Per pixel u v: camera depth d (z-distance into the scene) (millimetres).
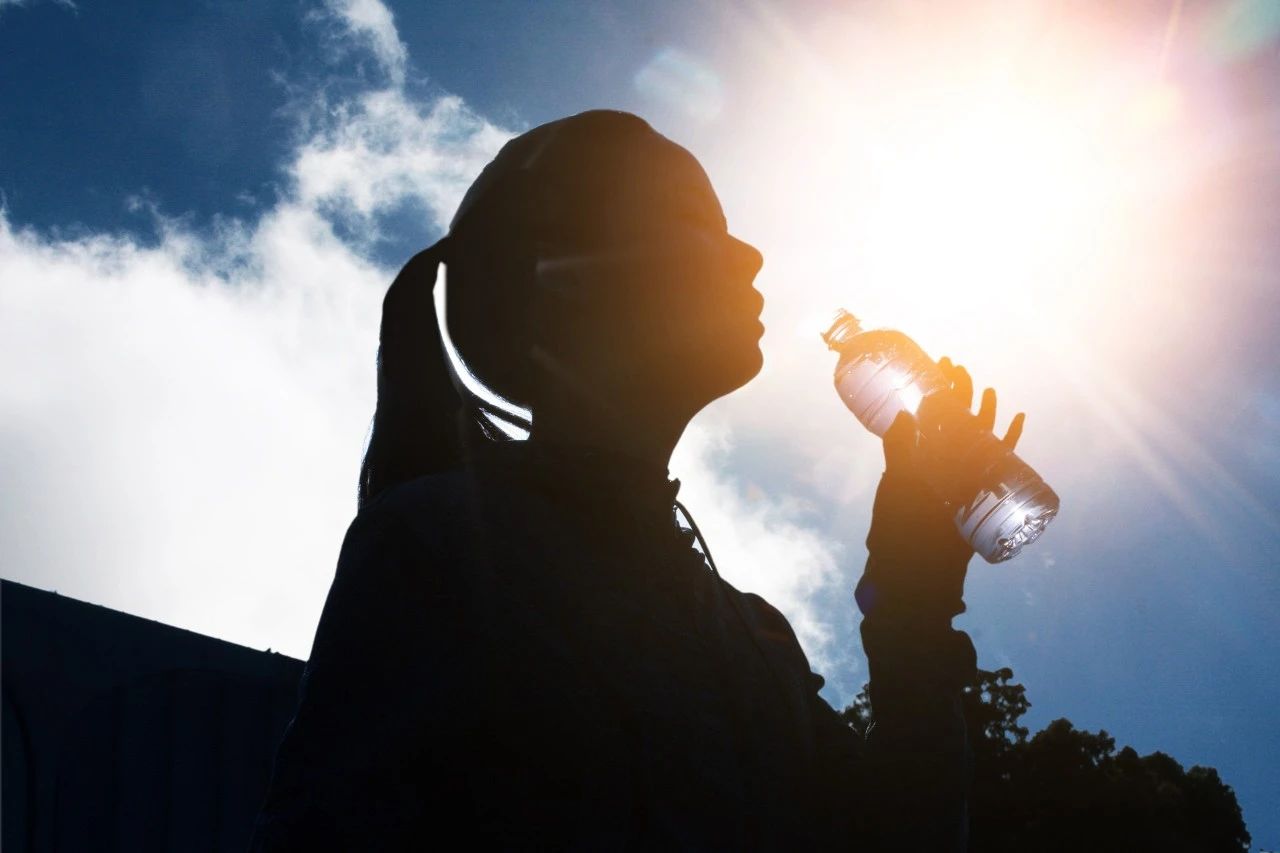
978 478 1289
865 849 1030
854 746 1149
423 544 922
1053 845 16172
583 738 861
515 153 1270
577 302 1171
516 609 897
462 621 885
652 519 1075
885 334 1863
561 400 1169
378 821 809
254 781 4344
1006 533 1620
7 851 3520
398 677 863
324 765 833
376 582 905
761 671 1084
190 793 4129
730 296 1195
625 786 861
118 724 3910
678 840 868
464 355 1255
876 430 1836
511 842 822
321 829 805
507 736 846
